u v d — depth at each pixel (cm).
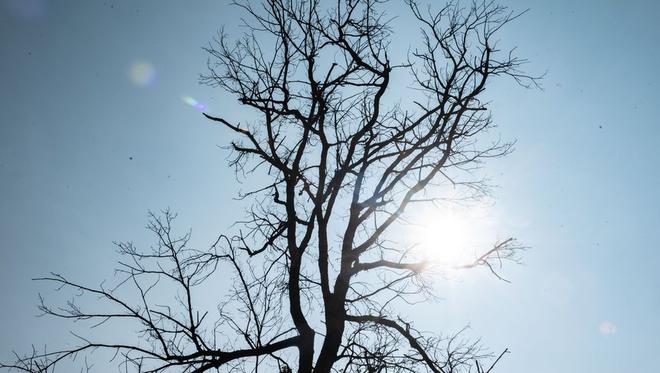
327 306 963
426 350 939
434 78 1053
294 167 1079
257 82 1141
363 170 1091
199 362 842
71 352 796
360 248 1027
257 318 870
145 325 831
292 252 1021
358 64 1036
